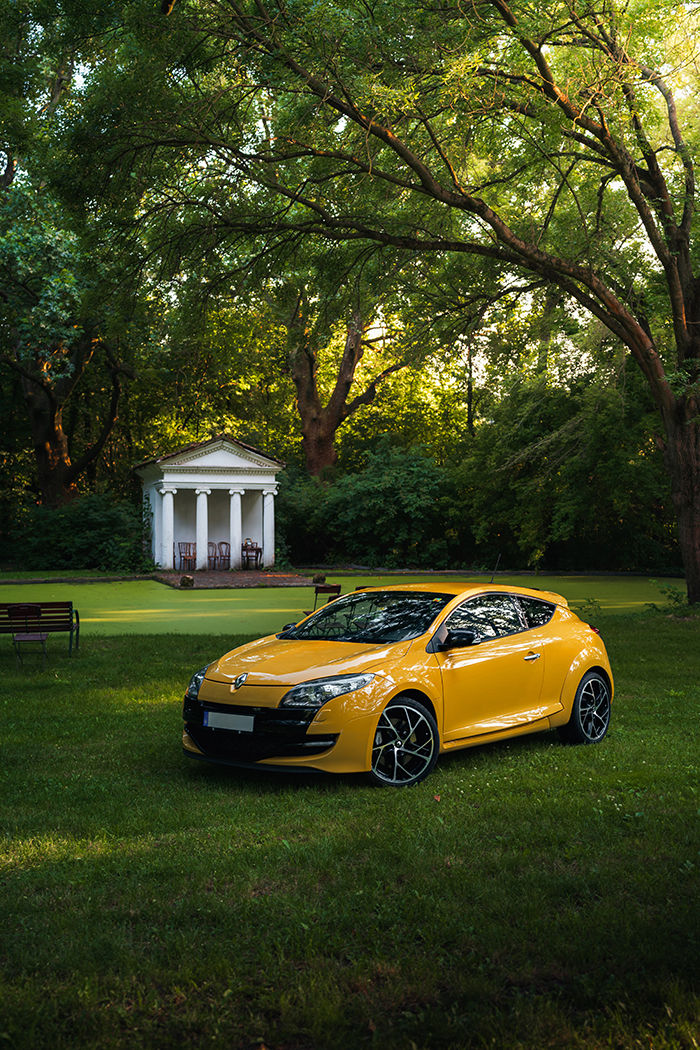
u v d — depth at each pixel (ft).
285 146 46.93
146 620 64.44
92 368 125.59
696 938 12.25
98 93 42.22
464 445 135.44
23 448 141.38
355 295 56.80
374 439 158.20
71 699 33.09
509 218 58.59
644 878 14.48
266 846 16.33
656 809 18.40
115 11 40.47
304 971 11.59
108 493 124.26
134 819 18.13
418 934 12.60
